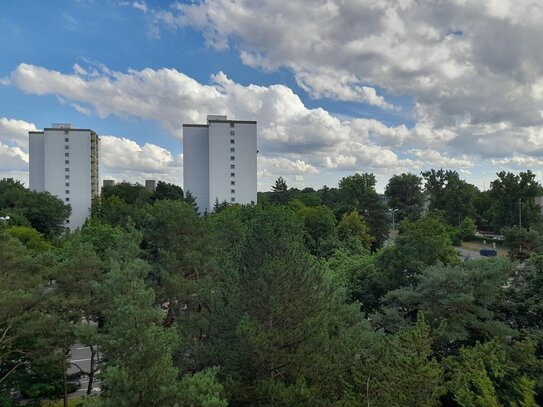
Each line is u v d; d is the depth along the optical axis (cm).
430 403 1038
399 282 2467
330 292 1563
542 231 5712
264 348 1158
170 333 1162
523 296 1905
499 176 7194
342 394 1175
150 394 972
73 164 9169
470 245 7525
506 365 1397
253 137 8462
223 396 1063
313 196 9625
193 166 8662
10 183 8188
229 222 3500
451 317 1745
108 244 3522
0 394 1873
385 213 6962
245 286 1352
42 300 1786
